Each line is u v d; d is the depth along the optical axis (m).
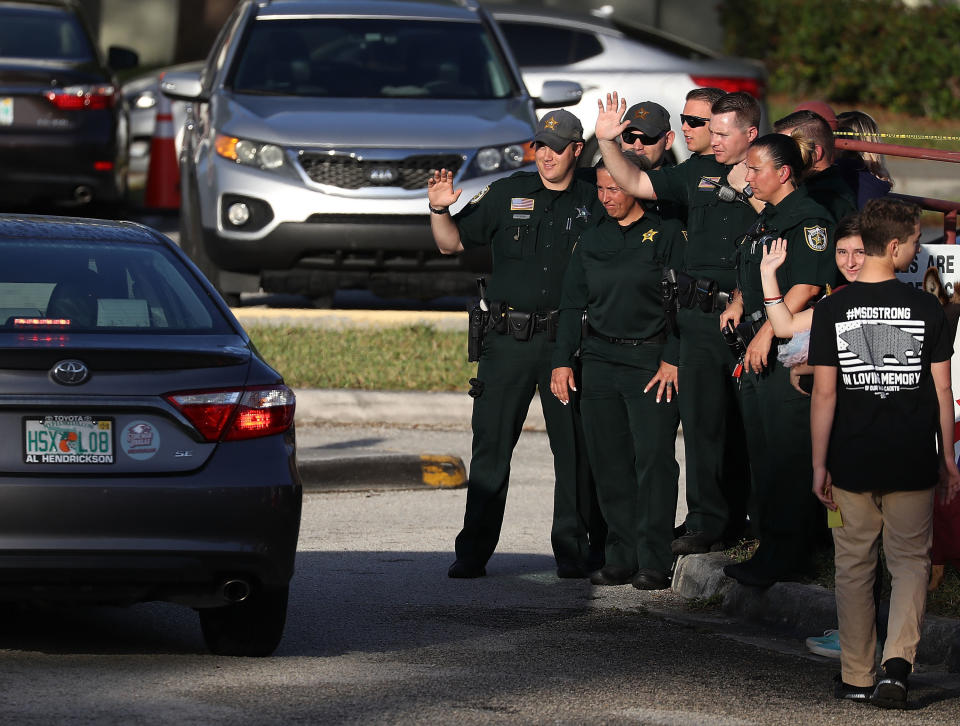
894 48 102.25
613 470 31.91
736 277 30.55
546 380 32.53
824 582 28.86
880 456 23.27
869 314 23.39
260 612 25.22
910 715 22.94
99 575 23.36
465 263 54.34
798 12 104.00
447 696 23.23
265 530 23.98
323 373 51.94
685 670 25.25
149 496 23.41
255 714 21.97
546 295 32.28
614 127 30.20
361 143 53.28
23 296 25.45
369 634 27.59
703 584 30.61
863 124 34.09
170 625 28.38
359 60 56.78
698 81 66.69
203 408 23.88
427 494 41.47
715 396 31.30
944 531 27.03
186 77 56.91
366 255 53.94
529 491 41.75
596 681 24.38
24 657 25.30
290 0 58.72
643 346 31.36
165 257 27.34
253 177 53.44
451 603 30.16
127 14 125.69
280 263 53.78
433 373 52.56
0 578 23.05
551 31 67.69
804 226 27.42
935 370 23.42
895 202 23.44
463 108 55.09
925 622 26.14
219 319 26.20
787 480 28.61
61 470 23.25
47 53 70.44
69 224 28.02
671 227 31.20
